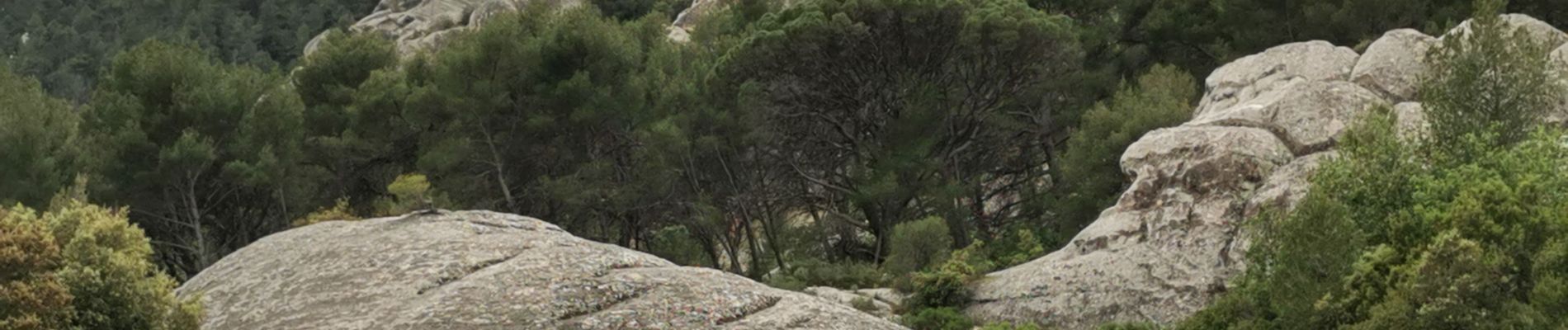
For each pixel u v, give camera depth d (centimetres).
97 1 15525
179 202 4603
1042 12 4569
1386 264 2505
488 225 2605
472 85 4544
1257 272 2703
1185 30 5038
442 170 4450
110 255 2175
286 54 14100
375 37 5344
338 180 4847
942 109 4550
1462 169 2712
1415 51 3550
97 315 2120
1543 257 2308
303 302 2322
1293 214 2594
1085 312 3173
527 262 2339
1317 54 3653
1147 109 3988
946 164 4553
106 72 4738
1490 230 2397
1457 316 2278
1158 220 3250
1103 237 3294
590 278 2297
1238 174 3216
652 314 2197
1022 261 3797
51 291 2042
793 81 4484
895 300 3484
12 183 4366
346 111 4819
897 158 4425
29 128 4425
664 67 4784
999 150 4753
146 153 4503
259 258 2584
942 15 4394
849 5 4397
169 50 4653
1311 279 2508
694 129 4481
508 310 2173
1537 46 3030
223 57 13862
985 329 3127
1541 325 2234
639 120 4594
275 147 4694
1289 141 3284
